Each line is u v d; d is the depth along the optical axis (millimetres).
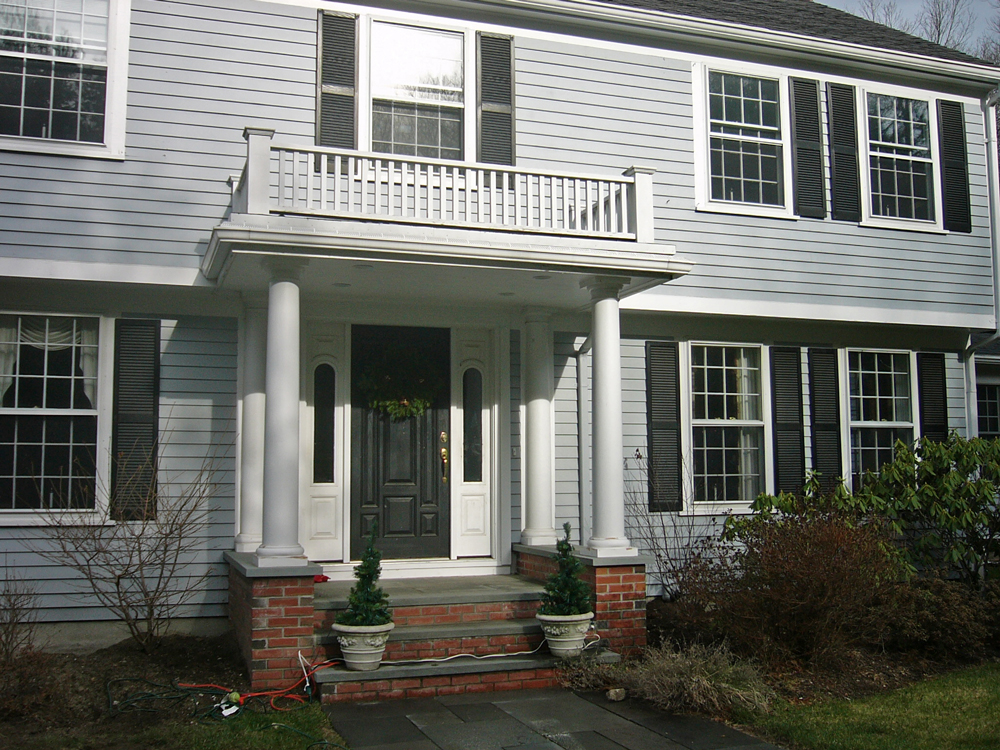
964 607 8047
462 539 9164
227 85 8609
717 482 10242
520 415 9453
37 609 7777
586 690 6902
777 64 10617
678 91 10172
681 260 8031
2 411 7977
